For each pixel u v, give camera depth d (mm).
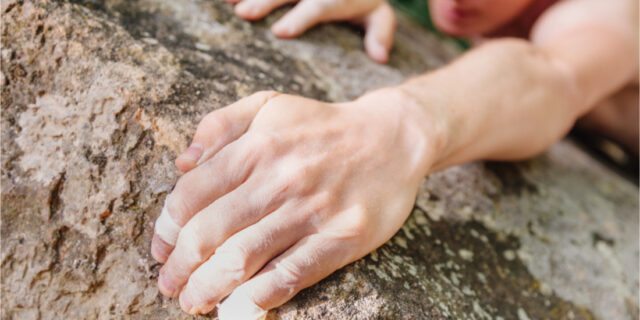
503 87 505
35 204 411
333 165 394
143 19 484
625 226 617
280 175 383
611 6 646
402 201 410
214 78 463
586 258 546
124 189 413
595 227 589
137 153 417
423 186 515
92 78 424
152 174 416
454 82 488
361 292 405
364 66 585
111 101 419
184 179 385
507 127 501
